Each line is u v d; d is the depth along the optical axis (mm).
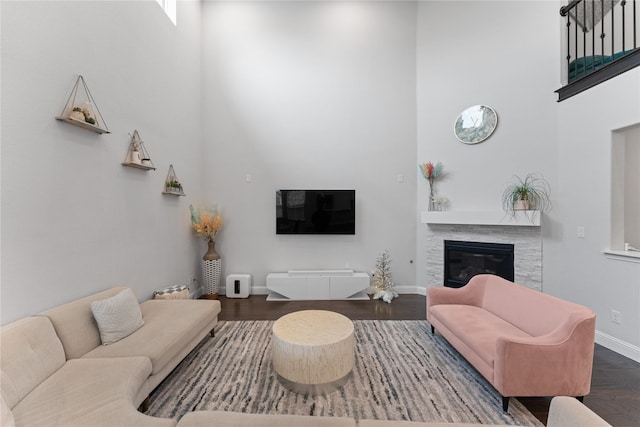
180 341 2197
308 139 4613
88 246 2342
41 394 1456
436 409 1896
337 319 2469
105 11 2533
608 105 2750
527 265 3520
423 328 3211
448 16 4273
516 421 1791
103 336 2049
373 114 4598
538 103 3490
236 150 4625
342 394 2043
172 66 3729
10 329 1579
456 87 4188
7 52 1722
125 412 1347
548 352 1836
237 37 4617
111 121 2613
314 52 4613
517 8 3672
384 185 4602
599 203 2836
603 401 1976
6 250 1719
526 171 3578
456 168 4188
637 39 3479
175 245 3805
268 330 3154
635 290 2508
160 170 3445
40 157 1932
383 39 4594
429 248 4453
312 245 4621
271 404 1938
